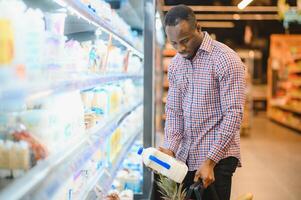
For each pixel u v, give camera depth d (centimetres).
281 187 459
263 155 650
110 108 245
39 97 107
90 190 187
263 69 1606
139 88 362
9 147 114
